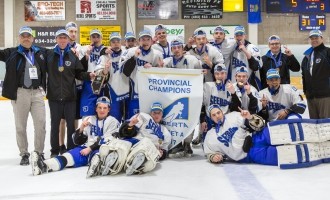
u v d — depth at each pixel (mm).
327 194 3508
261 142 4828
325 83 5707
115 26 13852
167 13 13719
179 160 5188
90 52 5738
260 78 6262
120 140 4527
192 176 4266
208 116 5430
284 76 6176
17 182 4094
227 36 13602
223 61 5777
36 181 4121
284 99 5309
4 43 13930
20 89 5047
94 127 4938
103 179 4188
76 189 3785
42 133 5199
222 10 13562
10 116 10281
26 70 5055
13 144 6586
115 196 3549
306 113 9219
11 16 13797
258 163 4887
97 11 13820
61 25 13898
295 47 12758
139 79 5418
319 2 13359
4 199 3506
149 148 4426
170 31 13742
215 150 4984
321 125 4801
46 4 13844
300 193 3555
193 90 5340
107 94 5570
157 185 3902
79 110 5832
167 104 5387
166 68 5387
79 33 13906
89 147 4805
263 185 3852
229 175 4293
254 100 5113
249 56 5773
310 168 4590
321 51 5750
